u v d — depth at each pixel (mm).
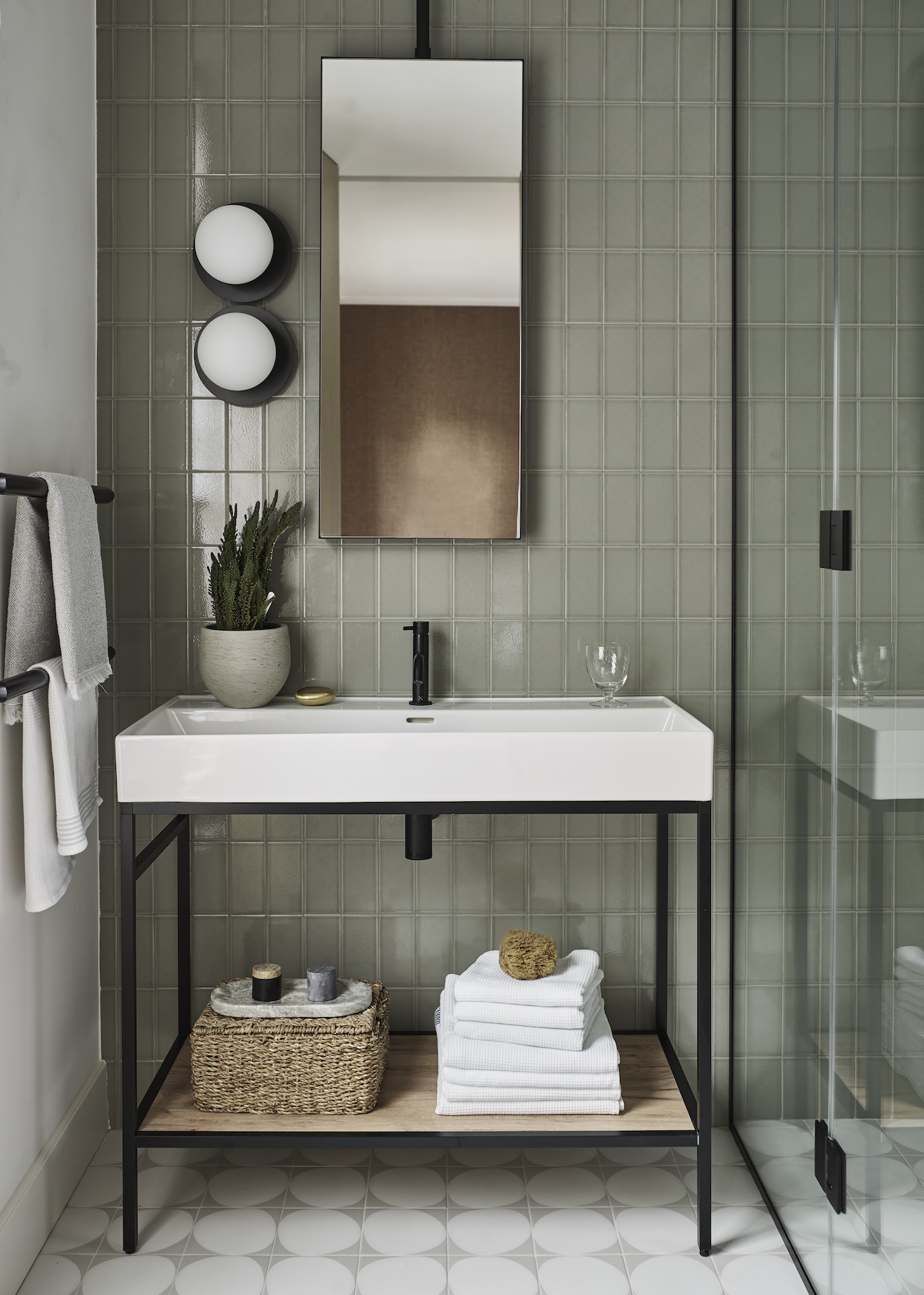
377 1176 2096
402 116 2152
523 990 1917
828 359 1678
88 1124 2135
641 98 2195
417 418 2189
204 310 2201
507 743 1812
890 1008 1448
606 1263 1842
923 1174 1353
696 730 1873
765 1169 2053
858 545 1556
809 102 1753
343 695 2260
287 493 2227
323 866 2273
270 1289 1762
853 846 1585
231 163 2188
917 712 1356
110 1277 1789
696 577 2254
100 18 2166
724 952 2307
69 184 2027
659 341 2223
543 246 2209
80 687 1767
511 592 2250
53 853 1774
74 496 1782
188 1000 2254
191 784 1807
